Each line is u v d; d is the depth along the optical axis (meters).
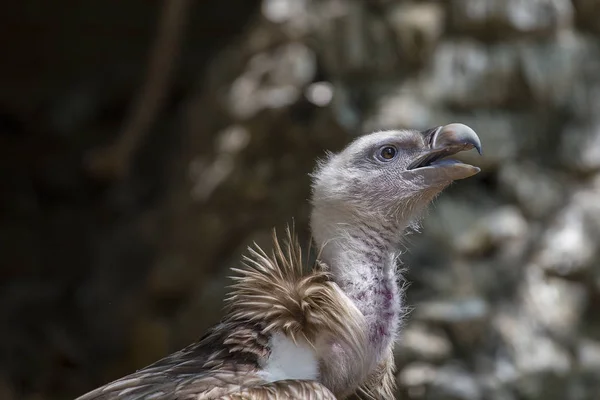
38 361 16.14
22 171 21.09
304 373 5.04
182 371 5.12
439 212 11.93
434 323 11.20
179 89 20.47
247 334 5.11
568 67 12.64
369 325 5.32
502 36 12.74
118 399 4.96
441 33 12.84
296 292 5.13
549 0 12.67
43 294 18.27
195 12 20.91
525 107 12.68
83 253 19.66
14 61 21.62
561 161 12.42
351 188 5.58
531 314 11.45
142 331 14.71
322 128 12.81
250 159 13.89
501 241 11.96
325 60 13.24
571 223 11.96
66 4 21.52
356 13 13.05
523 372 10.99
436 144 5.73
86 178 20.77
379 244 5.53
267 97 13.67
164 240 15.74
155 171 19.98
